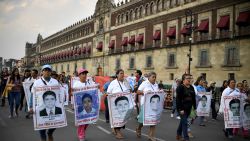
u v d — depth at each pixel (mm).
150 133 11242
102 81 20594
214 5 41344
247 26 36812
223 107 12609
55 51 119500
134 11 61500
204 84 18000
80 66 91375
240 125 12609
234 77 37625
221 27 39312
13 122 14625
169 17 50188
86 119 10664
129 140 11172
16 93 16281
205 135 13234
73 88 10633
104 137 11672
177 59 47438
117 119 11219
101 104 20422
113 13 70812
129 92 11453
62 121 9320
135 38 60594
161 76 51156
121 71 11570
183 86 11062
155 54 53250
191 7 45406
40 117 9031
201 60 42812
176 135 12508
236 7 38125
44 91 9109
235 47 37781
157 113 11047
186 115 10953
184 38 46438
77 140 10906
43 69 9203
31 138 10953
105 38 74750
